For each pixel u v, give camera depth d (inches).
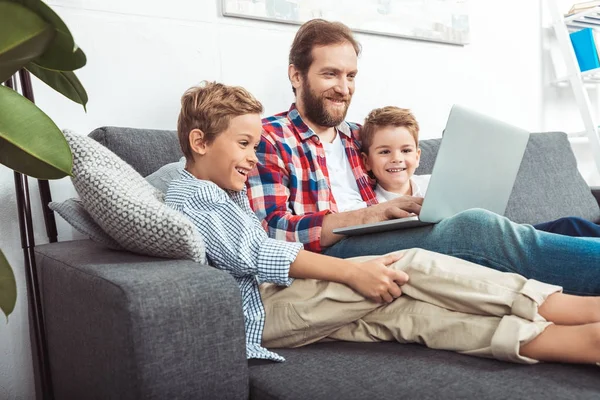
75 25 59.9
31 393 57.9
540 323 32.7
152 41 64.5
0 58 28.6
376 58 82.6
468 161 45.3
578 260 35.5
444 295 37.0
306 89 59.3
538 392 28.0
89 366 34.3
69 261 37.7
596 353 30.2
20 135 30.5
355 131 64.9
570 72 101.2
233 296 32.0
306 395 31.2
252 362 37.3
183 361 30.1
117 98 62.4
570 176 81.6
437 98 89.8
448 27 89.7
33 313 48.8
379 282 38.7
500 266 38.3
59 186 59.4
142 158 54.1
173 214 35.6
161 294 29.9
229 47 69.9
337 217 49.8
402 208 49.4
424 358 34.9
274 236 50.3
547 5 104.5
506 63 99.1
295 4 74.0
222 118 45.2
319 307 40.0
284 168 54.5
